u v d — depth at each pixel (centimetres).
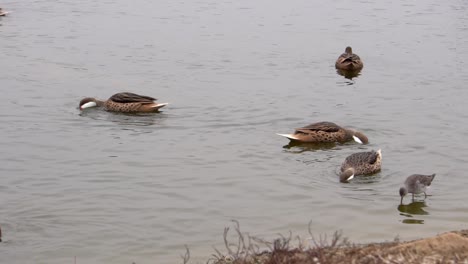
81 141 2300
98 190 1897
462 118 2558
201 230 1667
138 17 4412
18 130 2395
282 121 2534
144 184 1942
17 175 1994
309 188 1923
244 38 3919
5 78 3025
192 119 2550
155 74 3175
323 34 4075
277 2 4941
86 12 4531
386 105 2741
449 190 1909
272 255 1238
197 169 2055
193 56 3497
